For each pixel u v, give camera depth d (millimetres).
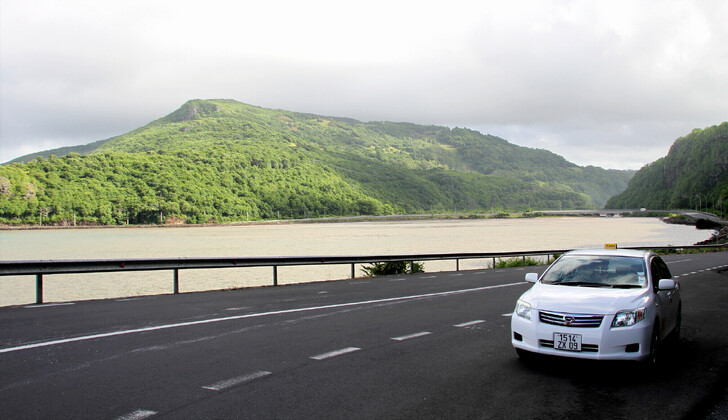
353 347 8391
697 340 9445
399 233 128125
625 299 7031
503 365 7430
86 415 5207
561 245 72938
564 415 5457
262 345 8430
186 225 193875
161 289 28078
